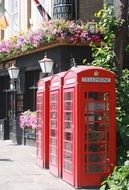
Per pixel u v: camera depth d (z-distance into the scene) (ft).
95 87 33.94
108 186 31.96
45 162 42.96
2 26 70.69
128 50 39.70
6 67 74.49
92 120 33.99
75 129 33.68
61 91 37.11
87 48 56.29
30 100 69.10
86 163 33.58
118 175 31.78
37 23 66.03
